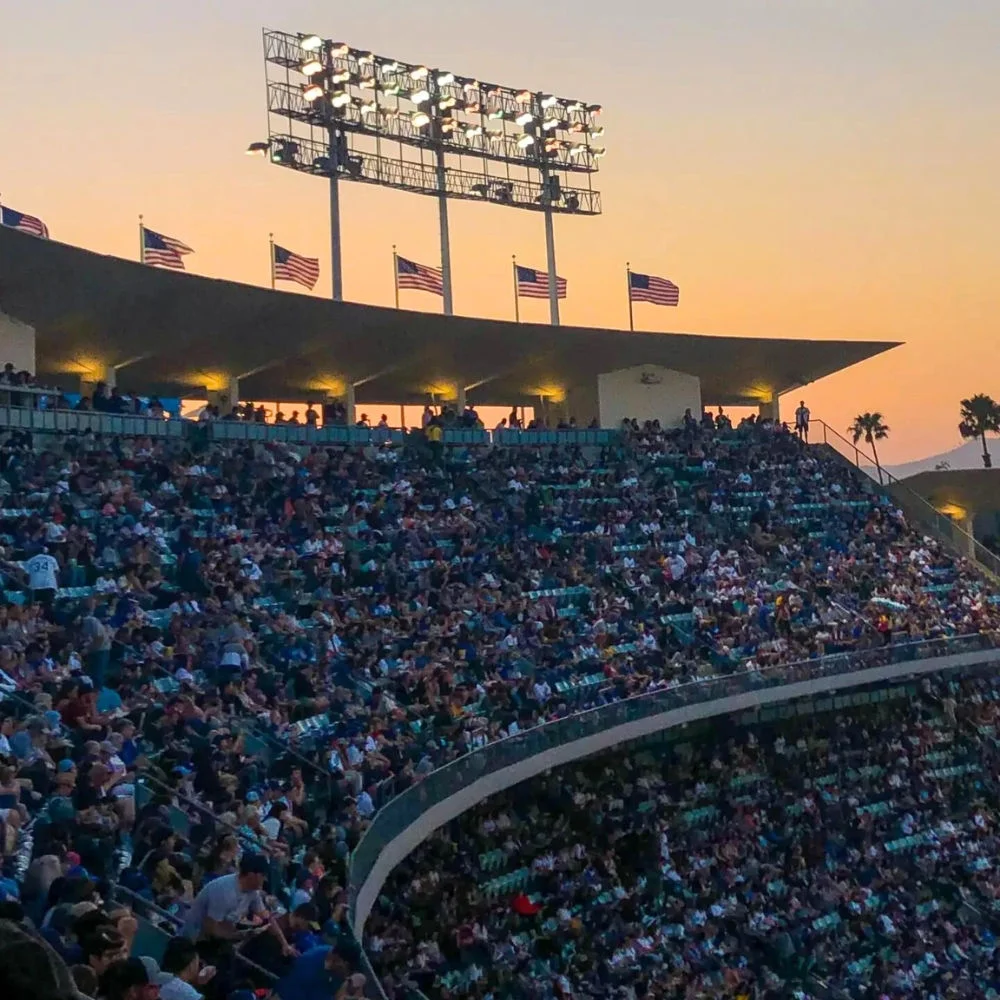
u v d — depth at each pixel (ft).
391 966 79.46
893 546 180.45
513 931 100.63
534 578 137.90
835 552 172.76
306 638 100.01
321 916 57.52
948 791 152.35
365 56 179.63
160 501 119.44
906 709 159.02
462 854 101.04
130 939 36.17
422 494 147.43
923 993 118.11
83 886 36.91
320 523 130.82
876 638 147.64
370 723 90.68
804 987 112.47
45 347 146.41
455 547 137.90
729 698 124.16
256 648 92.68
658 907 113.39
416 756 89.81
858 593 164.96
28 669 71.36
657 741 133.49
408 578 126.62
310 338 162.09
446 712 99.35
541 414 210.79
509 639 119.96
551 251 201.05
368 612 115.14
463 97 191.62
